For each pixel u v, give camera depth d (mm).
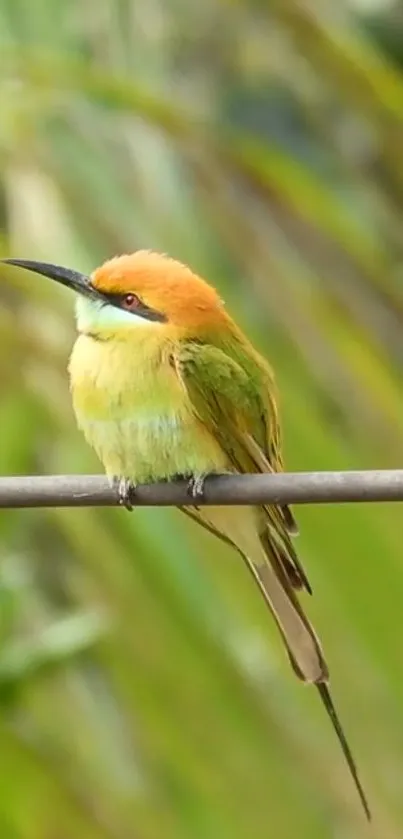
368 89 8766
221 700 8961
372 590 8320
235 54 12039
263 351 8930
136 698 9070
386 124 8891
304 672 7301
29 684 8727
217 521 7512
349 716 8711
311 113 12273
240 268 9227
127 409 7602
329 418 8828
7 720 9281
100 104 8938
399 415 8766
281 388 8711
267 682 8945
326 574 8336
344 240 8891
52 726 9844
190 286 7805
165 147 9250
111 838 9453
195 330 7719
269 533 7445
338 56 8742
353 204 11703
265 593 7457
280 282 9133
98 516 9070
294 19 8812
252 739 8945
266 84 12367
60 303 9055
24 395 9195
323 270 9219
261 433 7871
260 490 6141
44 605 9883
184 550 8914
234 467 7691
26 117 9148
